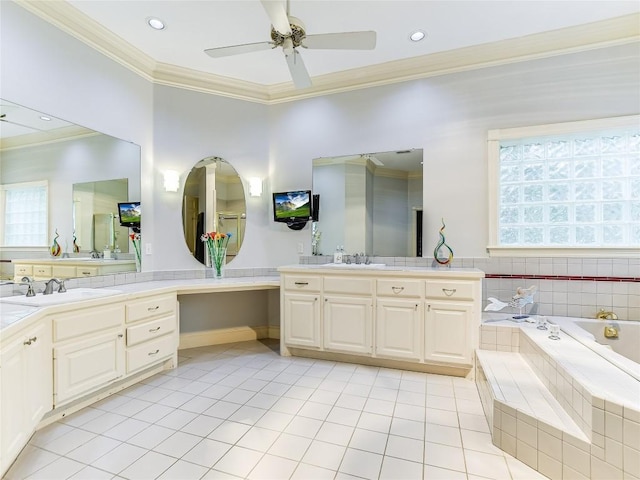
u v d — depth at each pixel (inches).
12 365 60.8
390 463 64.7
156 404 88.4
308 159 145.8
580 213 113.3
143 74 126.3
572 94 110.2
